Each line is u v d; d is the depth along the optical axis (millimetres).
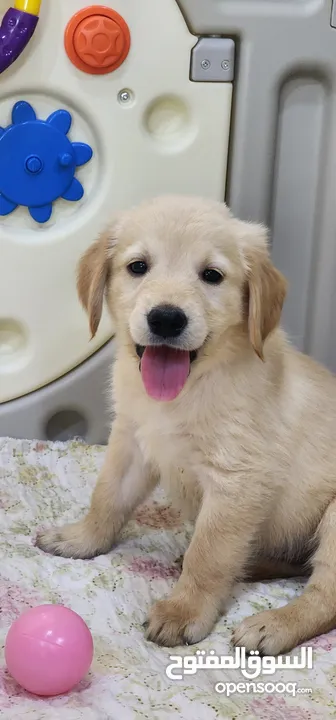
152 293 667
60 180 872
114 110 870
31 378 919
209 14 864
